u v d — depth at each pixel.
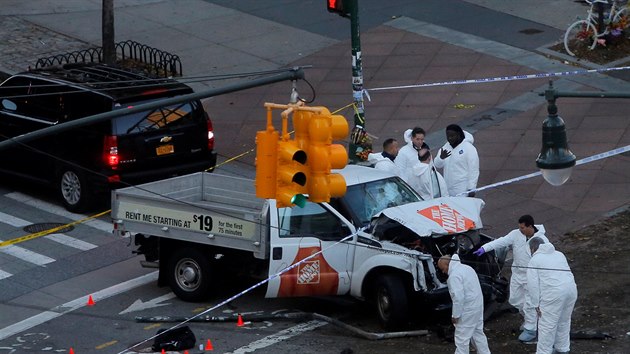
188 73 87.69
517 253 50.44
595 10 94.75
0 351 50.09
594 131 76.38
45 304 55.66
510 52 89.50
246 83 38.91
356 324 53.00
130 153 65.69
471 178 60.28
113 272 59.84
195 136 68.44
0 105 70.31
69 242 63.78
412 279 51.03
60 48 92.56
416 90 84.25
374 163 61.19
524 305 49.78
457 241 51.16
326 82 86.44
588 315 52.53
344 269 52.56
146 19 99.25
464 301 45.91
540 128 77.06
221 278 55.38
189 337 49.72
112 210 56.31
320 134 35.88
